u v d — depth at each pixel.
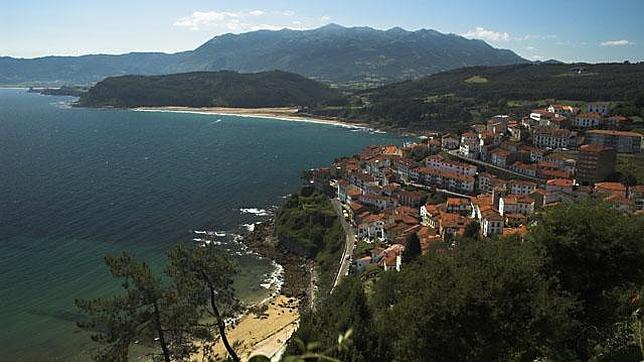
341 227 139.38
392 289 63.19
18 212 150.62
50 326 87.56
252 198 179.50
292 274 119.38
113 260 41.41
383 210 149.12
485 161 186.75
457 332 32.47
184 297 43.84
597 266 37.53
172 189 186.75
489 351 32.22
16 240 127.38
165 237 134.75
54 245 124.88
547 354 34.66
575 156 171.88
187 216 155.12
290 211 151.75
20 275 106.88
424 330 33.12
